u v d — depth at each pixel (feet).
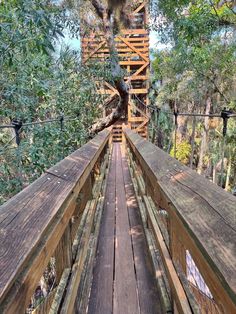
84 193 7.03
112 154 27.61
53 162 12.29
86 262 5.95
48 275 3.67
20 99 10.31
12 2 8.55
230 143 19.35
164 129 30.35
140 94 38.47
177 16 15.03
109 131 24.70
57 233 3.26
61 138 13.09
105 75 20.40
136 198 11.75
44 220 2.87
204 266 2.42
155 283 5.83
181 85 26.89
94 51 21.67
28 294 2.27
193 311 3.35
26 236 2.52
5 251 2.28
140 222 9.49
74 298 4.18
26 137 11.47
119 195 13.17
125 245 7.81
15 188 10.16
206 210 2.80
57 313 3.59
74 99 17.01
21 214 2.92
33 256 2.44
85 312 5.02
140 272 6.41
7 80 10.25
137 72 36.19
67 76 16.24
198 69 20.21
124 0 19.62
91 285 5.95
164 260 4.72
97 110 22.29
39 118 13.56
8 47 8.77
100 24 21.39
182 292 3.74
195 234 2.46
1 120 11.69
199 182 3.72
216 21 14.67
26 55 10.48
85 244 5.73
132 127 36.73
